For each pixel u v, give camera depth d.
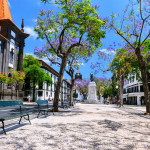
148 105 13.27
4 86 30.11
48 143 4.25
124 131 5.98
